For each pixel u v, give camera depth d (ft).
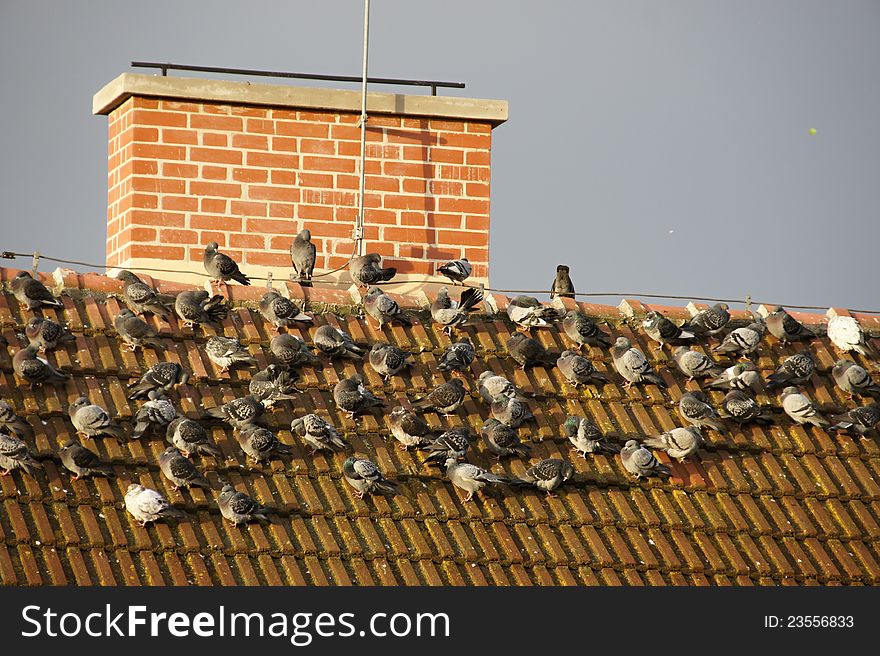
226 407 51.55
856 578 52.03
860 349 61.57
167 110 60.39
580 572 49.80
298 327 56.90
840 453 57.06
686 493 53.83
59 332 52.70
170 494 48.65
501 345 58.59
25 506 46.85
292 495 49.67
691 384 58.90
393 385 55.47
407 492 50.98
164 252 59.67
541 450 54.13
